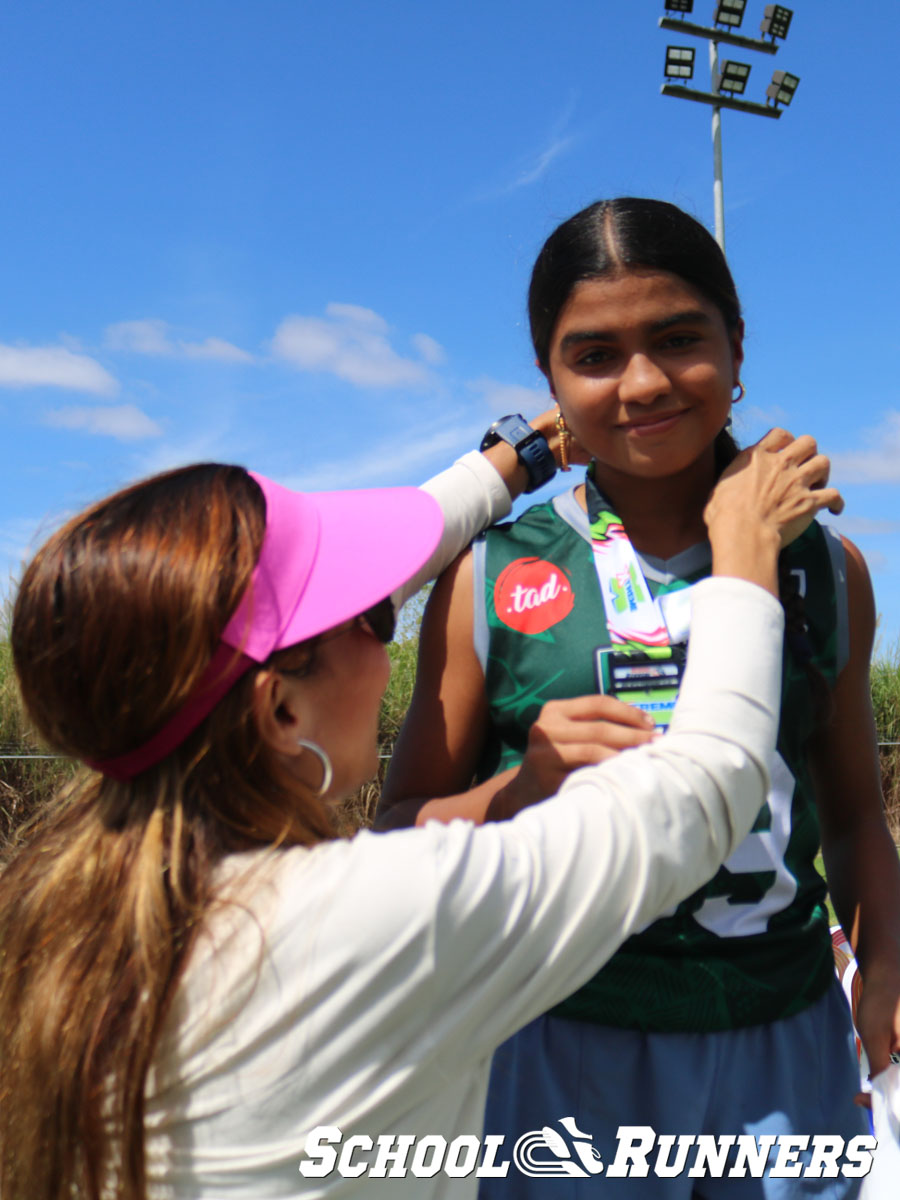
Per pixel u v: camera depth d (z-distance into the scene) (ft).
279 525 3.32
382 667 3.51
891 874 4.50
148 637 2.95
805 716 4.20
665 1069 4.00
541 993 2.97
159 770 3.14
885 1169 3.94
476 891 2.85
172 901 2.97
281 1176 2.83
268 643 3.11
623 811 3.06
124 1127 2.81
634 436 4.06
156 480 3.31
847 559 4.49
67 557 3.09
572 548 4.39
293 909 2.85
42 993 3.03
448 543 4.41
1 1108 3.19
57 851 3.38
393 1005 2.80
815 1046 4.20
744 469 3.97
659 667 4.13
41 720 3.17
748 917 4.07
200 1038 2.82
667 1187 3.97
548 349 4.36
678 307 3.97
